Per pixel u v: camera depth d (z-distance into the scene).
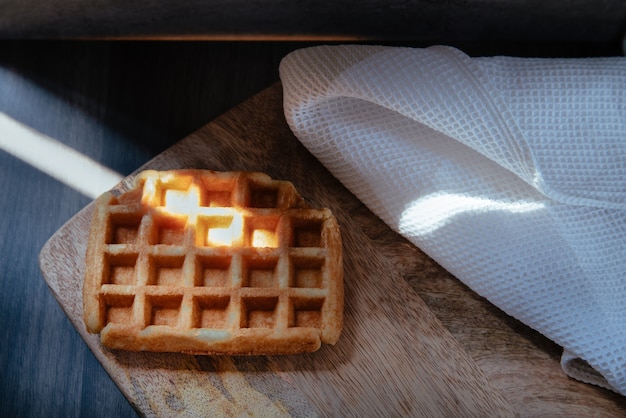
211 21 0.53
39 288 0.49
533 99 0.44
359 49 0.45
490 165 0.45
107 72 0.53
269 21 0.54
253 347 0.42
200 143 0.48
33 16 0.52
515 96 0.44
